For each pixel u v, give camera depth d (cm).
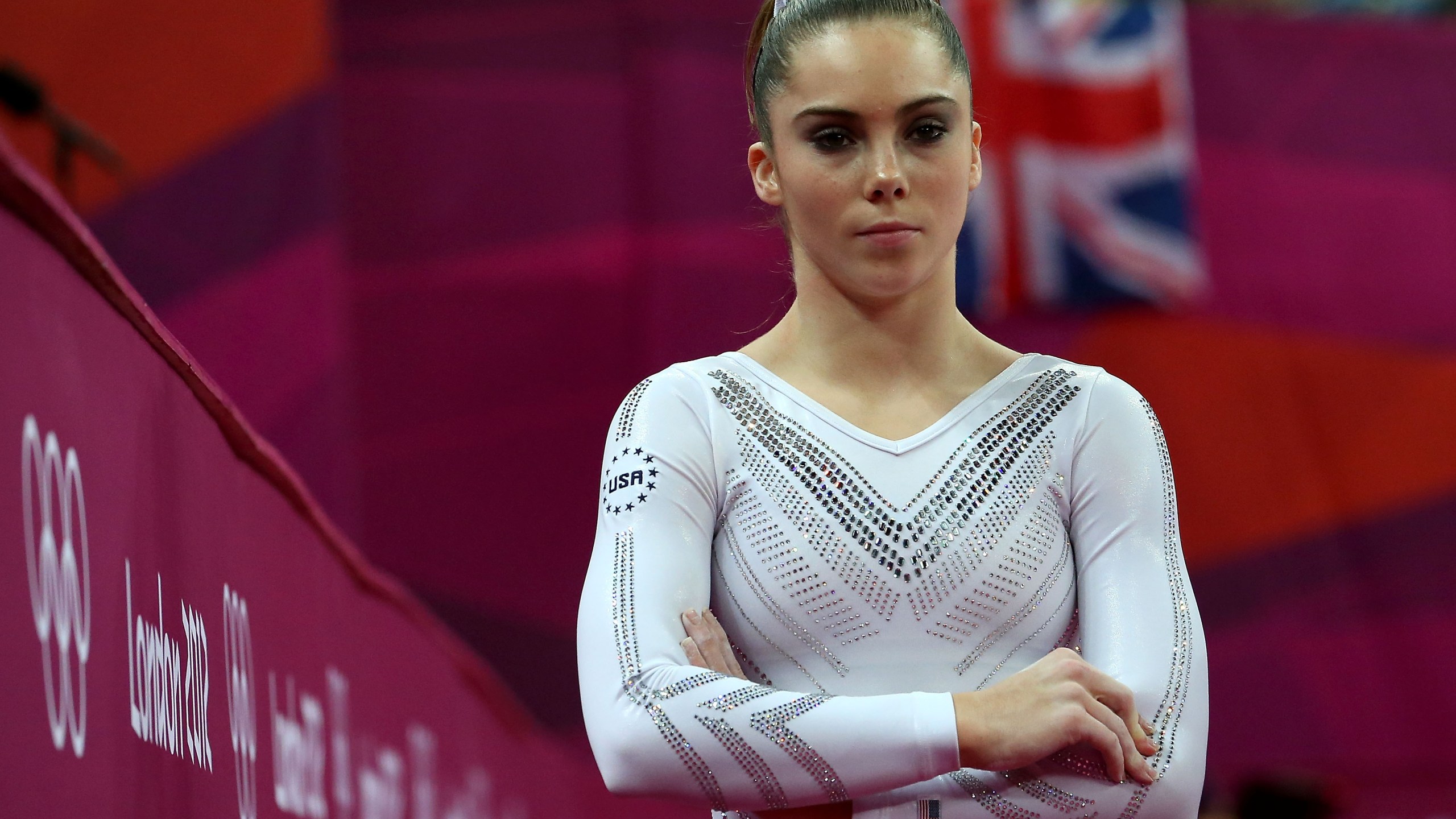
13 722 466
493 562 2588
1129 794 552
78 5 2077
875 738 536
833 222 598
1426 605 2766
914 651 583
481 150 2700
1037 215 2811
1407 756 2695
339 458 2112
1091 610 598
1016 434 615
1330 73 2991
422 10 2720
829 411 613
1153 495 614
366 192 2655
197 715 674
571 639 2581
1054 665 551
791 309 650
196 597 680
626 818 2411
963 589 587
